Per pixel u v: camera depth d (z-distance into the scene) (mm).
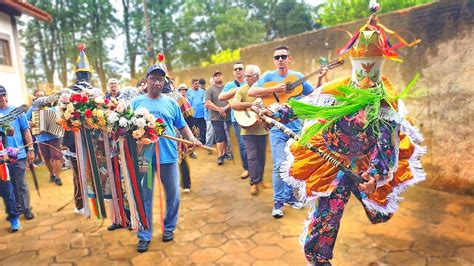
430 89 4426
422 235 3322
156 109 3314
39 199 5090
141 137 3020
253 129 4617
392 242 3221
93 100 3061
